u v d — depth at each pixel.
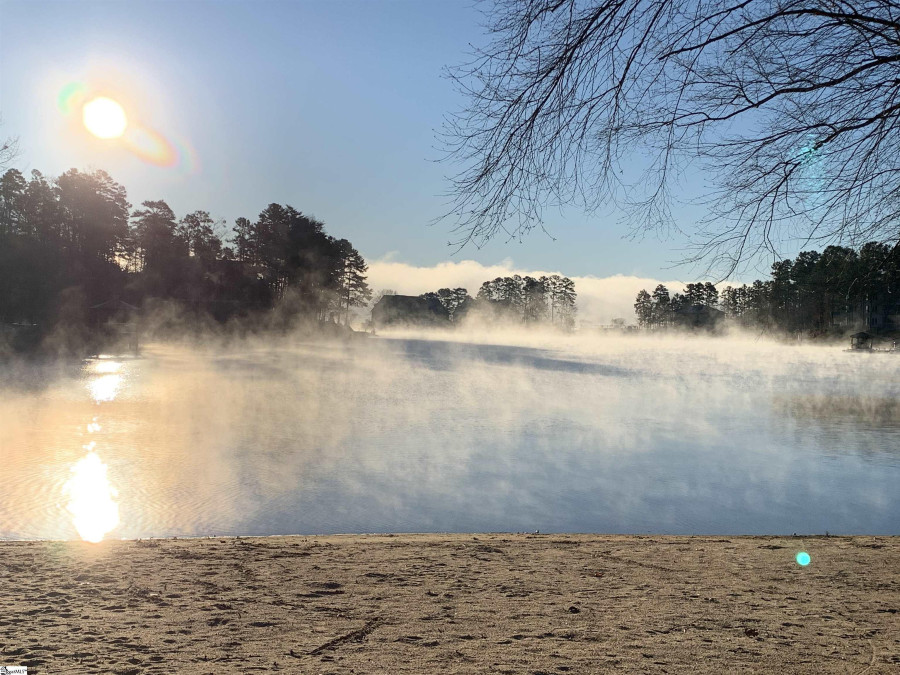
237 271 108.94
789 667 4.76
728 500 15.23
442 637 5.35
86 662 4.65
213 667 4.62
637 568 7.84
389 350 89.56
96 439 20.69
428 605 6.23
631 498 15.24
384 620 5.78
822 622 5.82
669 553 8.73
